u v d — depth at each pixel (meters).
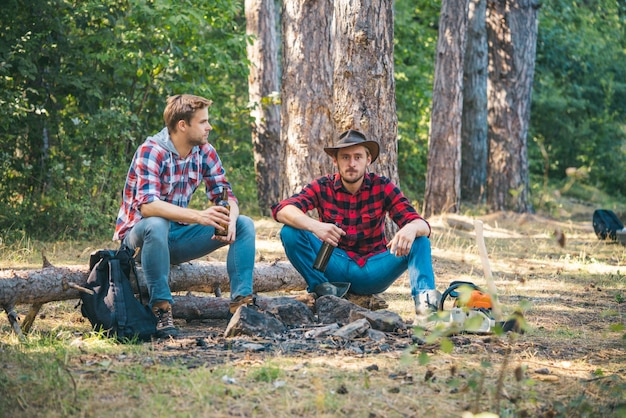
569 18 28.92
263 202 16.30
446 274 9.54
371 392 4.29
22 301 5.49
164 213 5.70
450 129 17.12
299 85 11.80
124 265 5.65
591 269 10.52
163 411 3.89
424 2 24.12
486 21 19.73
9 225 11.46
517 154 19.45
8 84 12.27
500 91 19.45
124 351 5.08
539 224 17.09
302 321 5.88
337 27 9.30
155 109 14.18
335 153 6.19
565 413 4.00
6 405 3.95
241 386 4.31
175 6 12.88
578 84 29.94
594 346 5.68
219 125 16.12
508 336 5.68
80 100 13.27
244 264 5.94
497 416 3.66
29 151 12.91
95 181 12.27
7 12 12.51
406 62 23.64
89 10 12.61
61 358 4.77
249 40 14.38
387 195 6.23
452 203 17.14
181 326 6.17
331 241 5.99
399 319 5.82
